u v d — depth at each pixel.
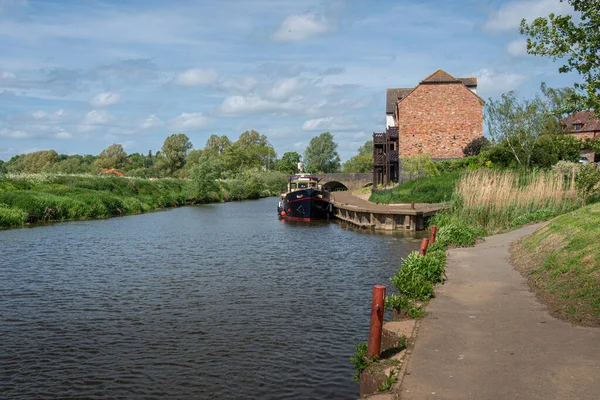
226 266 20.09
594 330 8.23
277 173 101.19
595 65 11.05
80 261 21.42
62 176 50.53
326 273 18.41
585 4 11.10
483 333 8.38
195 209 56.91
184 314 13.29
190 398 8.53
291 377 9.22
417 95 52.34
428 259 12.95
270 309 13.59
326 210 44.03
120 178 58.00
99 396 8.64
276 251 24.20
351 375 9.25
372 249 24.28
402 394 6.15
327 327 11.97
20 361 10.20
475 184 25.91
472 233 20.61
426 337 8.26
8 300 14.90
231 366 9.77
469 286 11.97
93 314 13.41
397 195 40.78
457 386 6.32
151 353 10.52
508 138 43.78
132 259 21.92
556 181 26.67
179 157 135.12
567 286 10.51
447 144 52.28
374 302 7.50
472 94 51.91
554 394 5.95
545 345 7.64
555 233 14.89
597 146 13.69
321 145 136.38
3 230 32.91
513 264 14.76
